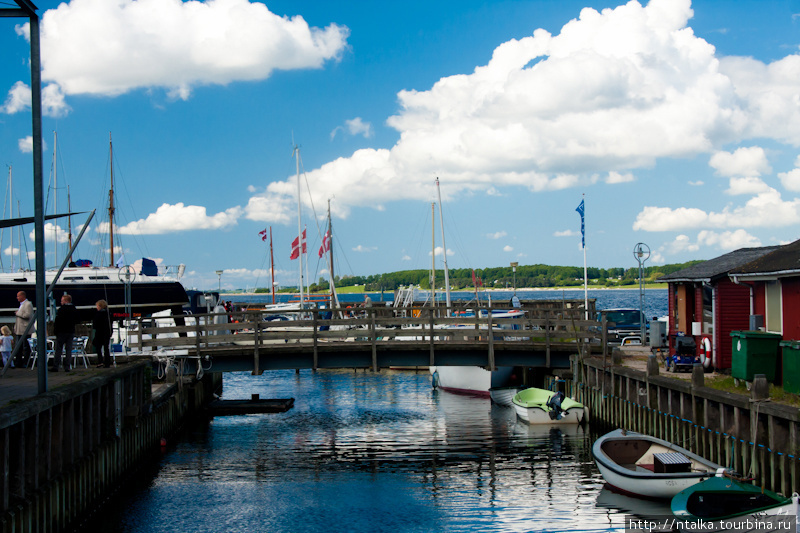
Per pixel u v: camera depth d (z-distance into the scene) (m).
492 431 25.34
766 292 20.62
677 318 27.30
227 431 26.14
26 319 19.44
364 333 27.02
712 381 19.22
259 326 26.73
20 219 13.85
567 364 28.52
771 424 14.18
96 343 19.16
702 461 15.18
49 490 12.28
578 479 18.23
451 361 27.86
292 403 32.66
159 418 22.86
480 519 15.12
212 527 14.95
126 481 18.39
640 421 21.34
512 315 41.81
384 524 14.98
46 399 12.17
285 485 18.33
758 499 12.38
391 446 23.03
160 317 27.12
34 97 13.35
